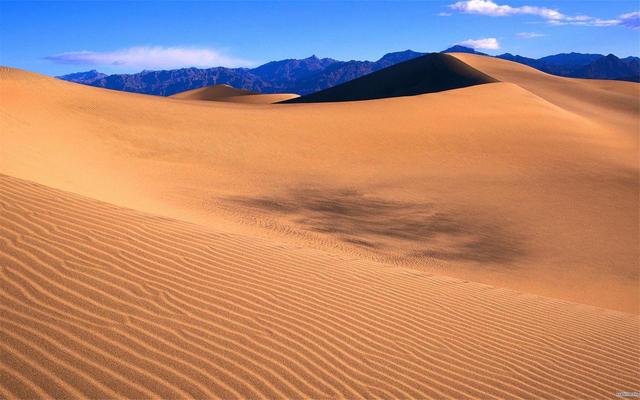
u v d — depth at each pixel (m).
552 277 13.75
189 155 23.75
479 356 5.48
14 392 3.50
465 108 35.47
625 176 25.73
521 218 19.06
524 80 84.19
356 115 32.22
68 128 23.44
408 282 7.72
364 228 16.53
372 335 5.42
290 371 4.41
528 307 7.80
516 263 14.64
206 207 16.58
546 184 23.77
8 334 4.10
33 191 7.56
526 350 5.89
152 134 25.19
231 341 4.68
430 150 27.98
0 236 5.70
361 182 22.81
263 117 30.34
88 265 5.53
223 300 5.46
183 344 4.47
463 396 4.59
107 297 4.98
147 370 4.01
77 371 3.83
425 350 5.35
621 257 15.87
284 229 14.84
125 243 6.34
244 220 15.30
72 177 16.64
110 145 23.02
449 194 21.58
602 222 19.14
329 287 6.58
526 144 30.06
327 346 4.97
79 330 4.35
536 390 4.95
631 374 5.71
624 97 78.75
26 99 25.03
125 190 16.94
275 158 25.00
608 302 12.18
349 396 4.23
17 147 18.55
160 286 5.45
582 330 7.10
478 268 13.69
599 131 35.81
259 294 5.82
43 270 5.21
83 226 6.54
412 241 15.64
